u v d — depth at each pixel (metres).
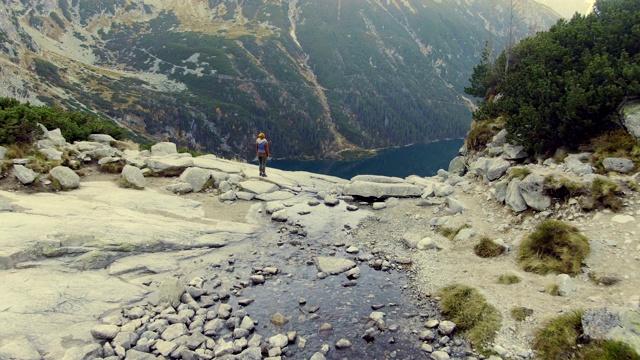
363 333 9.99
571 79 18.00
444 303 10.99
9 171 18.00
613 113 16.16
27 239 12.16
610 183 13.28
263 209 19.86
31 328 9.25
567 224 12.57
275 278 13.13
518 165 19.39
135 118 181.38
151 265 13.15
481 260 13.32
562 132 17.14
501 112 24.50
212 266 13.83
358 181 22.56
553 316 9.31
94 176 21.33
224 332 10.08
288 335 9.78
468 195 19.59
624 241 11.27
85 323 9.93
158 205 18.11
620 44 18.88
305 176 26.91
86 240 13.00
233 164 27.41
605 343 7.73
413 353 9.17
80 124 30.45
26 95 157.12
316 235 17.00
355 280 12.91
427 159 197.38
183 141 184.62
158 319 10.34
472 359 8.73
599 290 9.89
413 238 15.80
